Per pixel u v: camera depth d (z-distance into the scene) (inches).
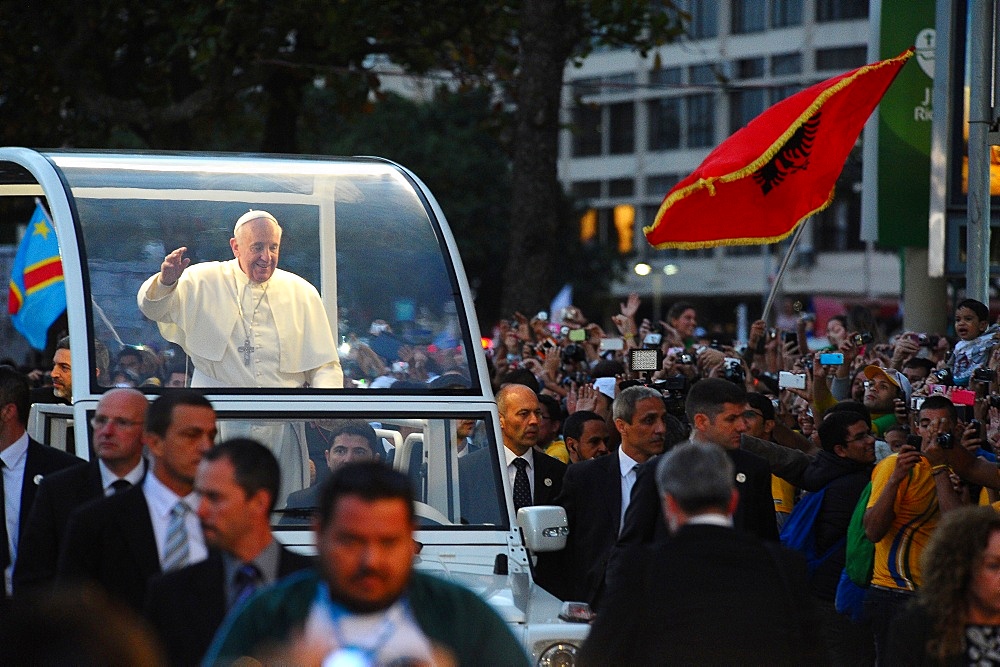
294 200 1087.0
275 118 2942.9
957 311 1406.3
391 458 964.6
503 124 2999.5
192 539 735.1
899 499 1019.3
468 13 2723.9
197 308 1018.7
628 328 1616.6
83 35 2637.8
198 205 1066.7
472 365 1009.5
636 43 2628.0
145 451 866.1
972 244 1413.6
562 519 880.3
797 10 6520.7
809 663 664.4
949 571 665.0
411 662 532.4
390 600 533.6
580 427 1192.8
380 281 1055.0
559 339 1727.4
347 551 526.3
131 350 996.6
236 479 642.2
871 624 1049.5
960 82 1593.3
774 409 1246.9
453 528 941.2
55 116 2979.8
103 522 733.3
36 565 799.7
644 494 882.8
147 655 398.9
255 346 1016.9
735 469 949.2
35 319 2166.6
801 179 1497.3
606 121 7426.2
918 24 1784.0
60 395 1339.8
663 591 663.1
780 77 6579.7
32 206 2667.3
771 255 7126.0
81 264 1015.0
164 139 2812.5
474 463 970.1
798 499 1251.2
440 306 1042.7
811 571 1118.4
